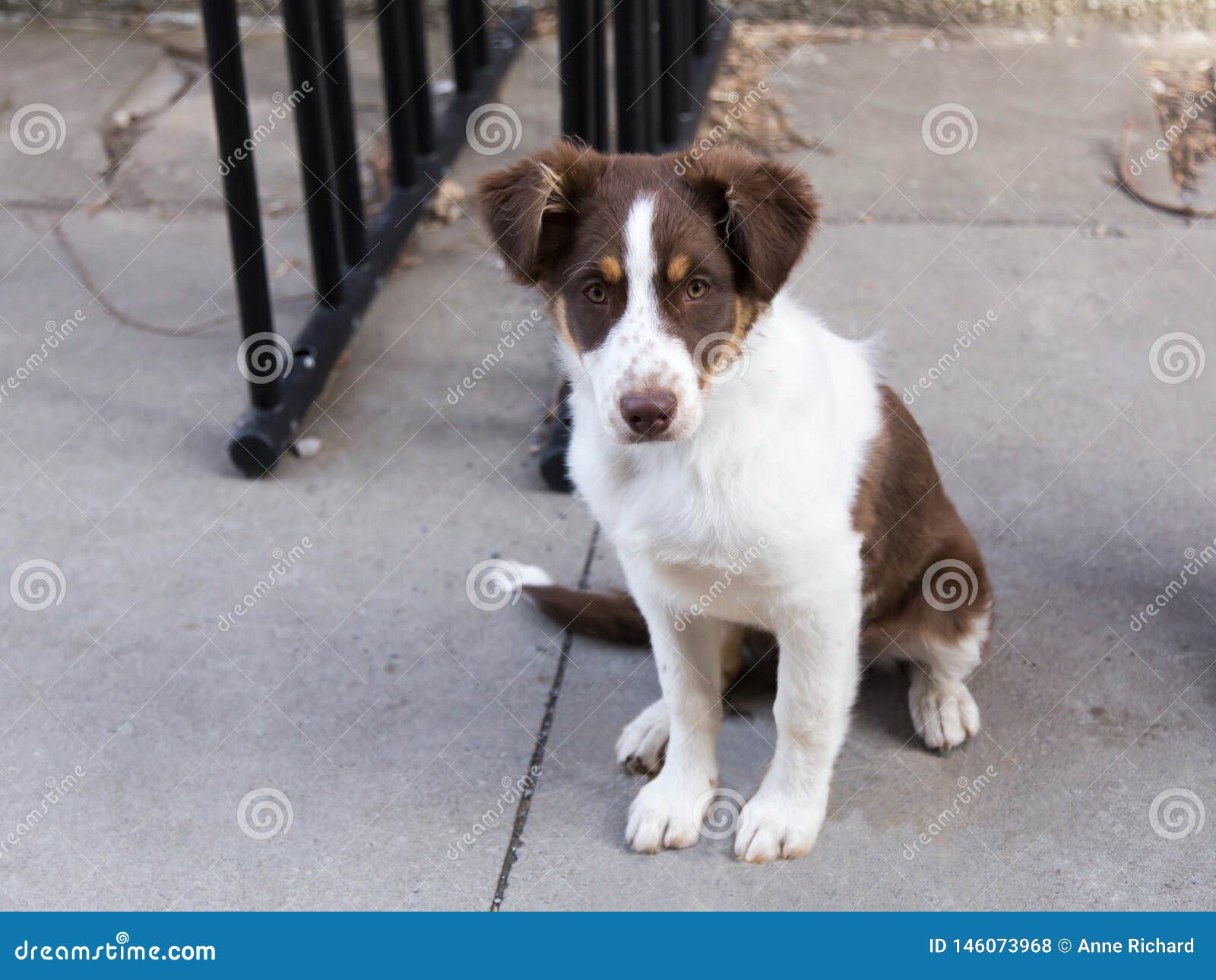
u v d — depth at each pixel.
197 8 2.79
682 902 1.29
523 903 1.30
